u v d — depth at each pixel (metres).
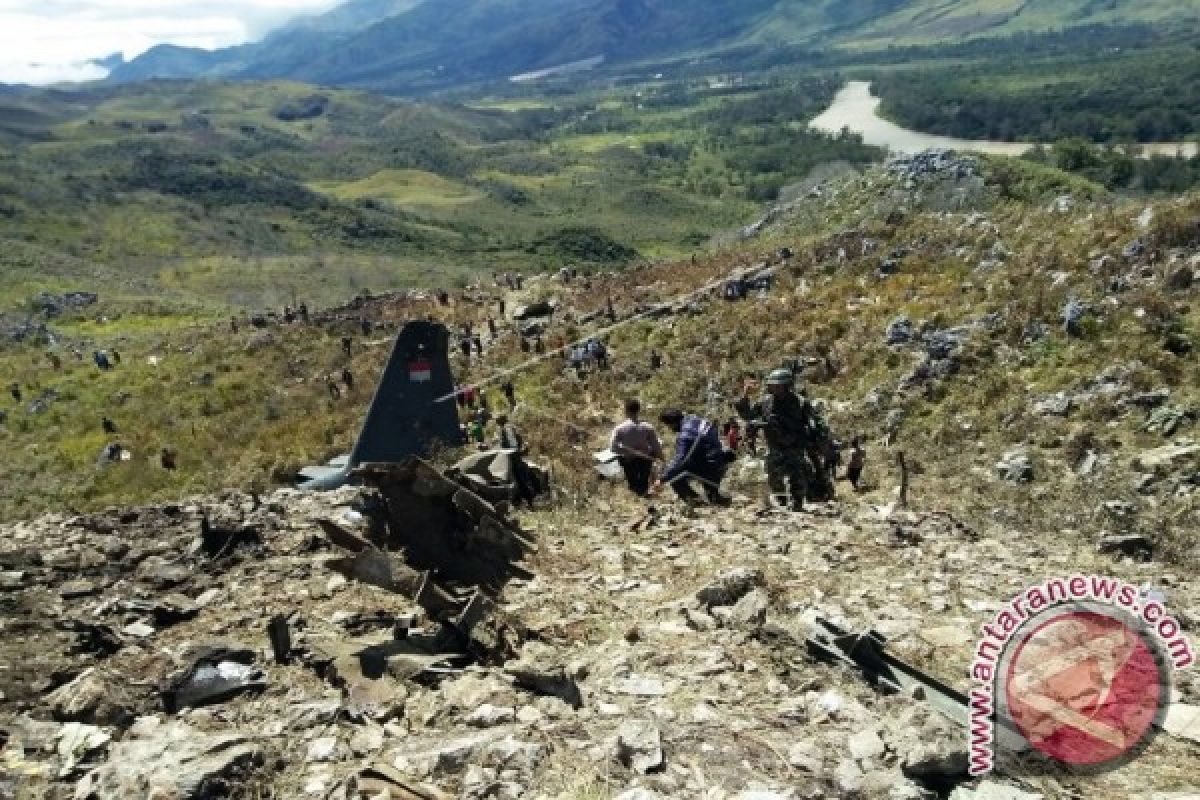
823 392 22.20
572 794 4.10
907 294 26.86
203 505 10.79
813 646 5.66
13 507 29.81
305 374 41.00
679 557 8.14
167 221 151.88
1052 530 10.79
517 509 10.43
